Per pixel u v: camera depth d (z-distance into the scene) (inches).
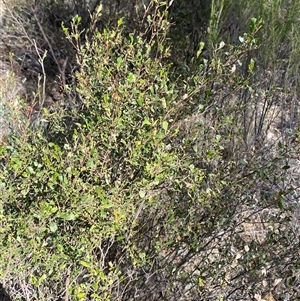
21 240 70.8
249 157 106.4
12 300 79.8
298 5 135.3
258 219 105.7
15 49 179.5
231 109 98.9
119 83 77.4
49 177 70.8
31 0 181.2
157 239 85.0
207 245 88.0
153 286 86.7
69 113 91.3
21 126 88.2
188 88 84.8
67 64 170.6
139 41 86.5
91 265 73.1
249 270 82.0
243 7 137.6
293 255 84.1
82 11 177.3
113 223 72.8
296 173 117.0
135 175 76.6
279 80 144.0
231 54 89.9
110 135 74.3
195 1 152.2
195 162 84.7
